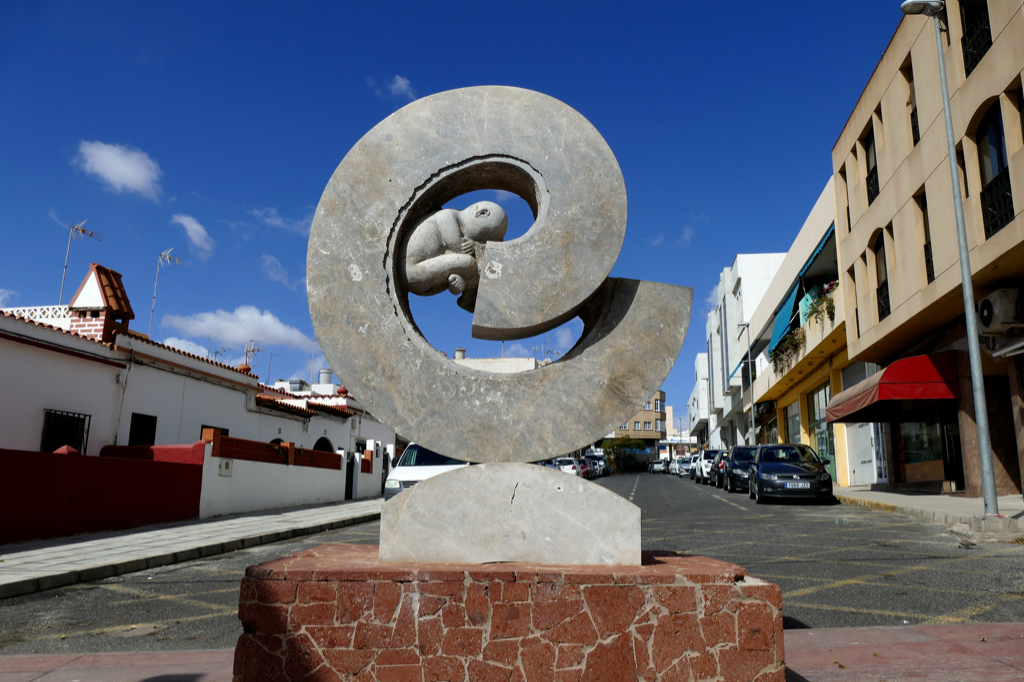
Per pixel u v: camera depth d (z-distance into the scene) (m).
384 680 3.26
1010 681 3.84
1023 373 12.94
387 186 4.58
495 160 4.59
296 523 13.34
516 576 3.32
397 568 3.46
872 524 11.83
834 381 26.19
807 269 26.31
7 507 10.23
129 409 16.12
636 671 3.27
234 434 20.05
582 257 4.41
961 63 13.35
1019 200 11.18
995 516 9.59
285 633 3.31
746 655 3.28
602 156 4.56
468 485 4.05
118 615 6.23
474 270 4.70
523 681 3.25
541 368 4.39
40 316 17.17
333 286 4.43
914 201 15.62
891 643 4.65
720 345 51.47
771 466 17.94
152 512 13.06
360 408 27.86
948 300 14.20
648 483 36.38
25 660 4.67
